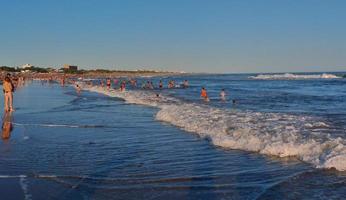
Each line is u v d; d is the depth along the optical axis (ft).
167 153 39.47
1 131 54.44
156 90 199.41
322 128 51.49
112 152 39.93
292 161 34.81
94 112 83.35
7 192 26.66
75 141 46.62
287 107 93.35
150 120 68.54
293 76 506.89
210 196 26.03
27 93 160.35
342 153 33.58
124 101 118.83
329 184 27.91
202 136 49.47
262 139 42.42
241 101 115.75
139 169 32.99
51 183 28.76
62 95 148.46
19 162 35.17
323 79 401.29
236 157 37.04
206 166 33.88
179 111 74.90
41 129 56.59
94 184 28.66
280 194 26.16
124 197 25.88
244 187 27.81
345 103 104.42
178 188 27.76
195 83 326.03
